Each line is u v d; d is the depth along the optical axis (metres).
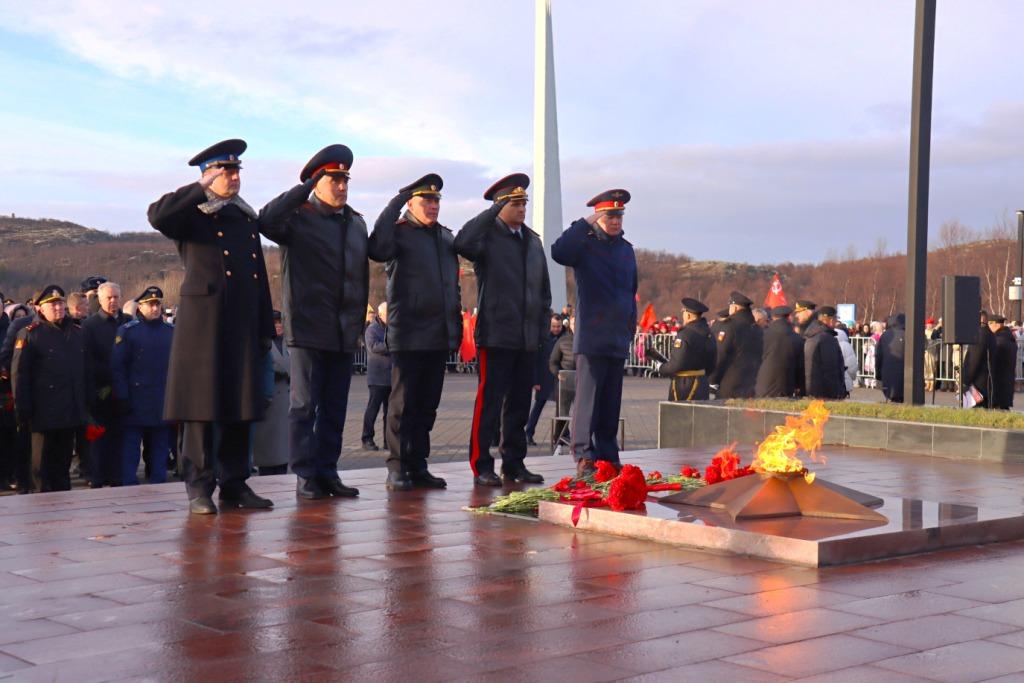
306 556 5.71
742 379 14.92
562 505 6.65
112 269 69.56
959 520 6.18
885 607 4.70
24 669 3.80
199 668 3.81
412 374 8.16
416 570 5.39
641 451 11.02
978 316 14.16
